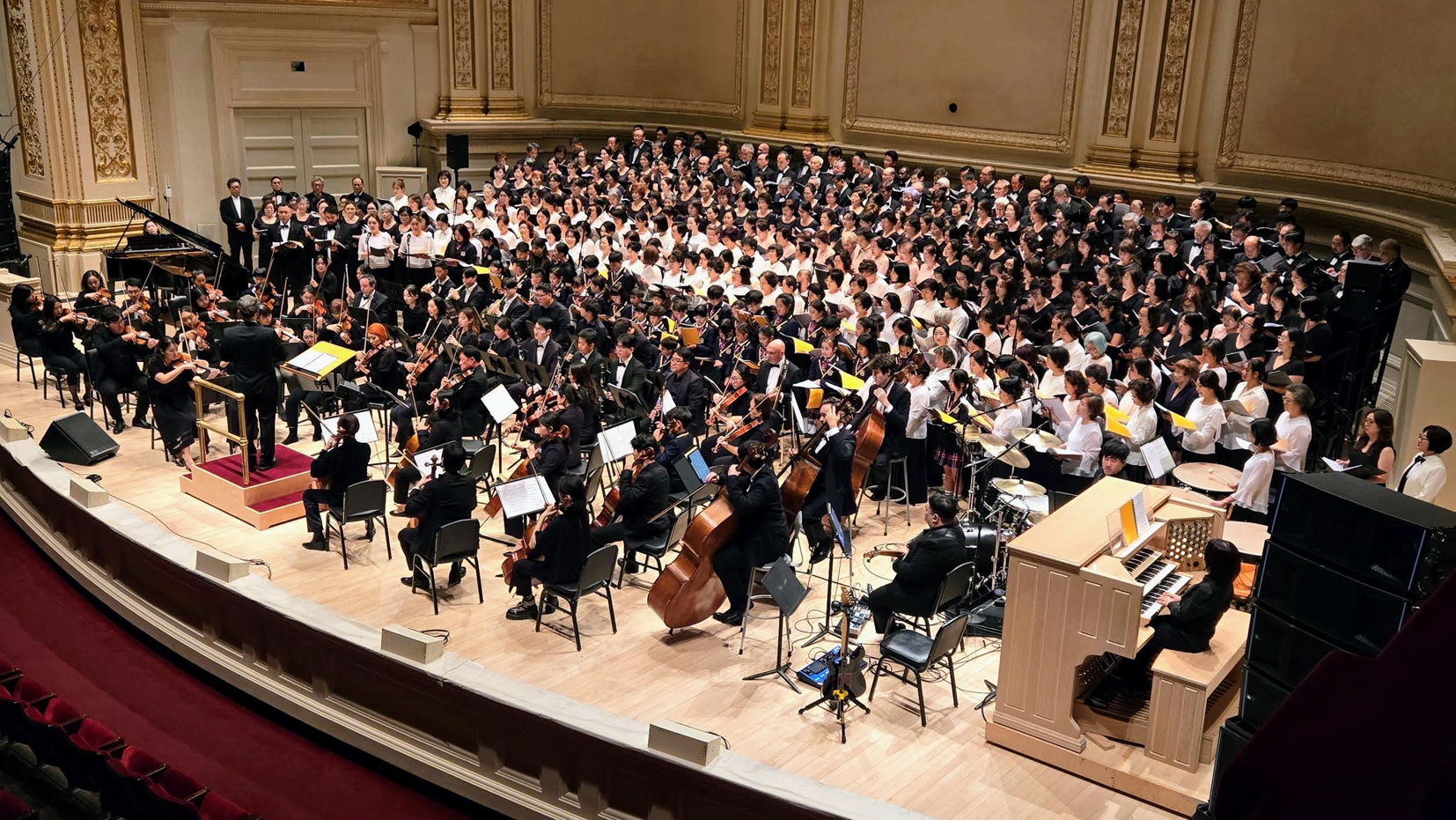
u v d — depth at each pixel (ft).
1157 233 49.83
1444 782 4.64
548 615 29.78
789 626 28.19
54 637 31.01
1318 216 55.47
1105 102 62.69
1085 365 37.22
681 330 41.55
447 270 50.49
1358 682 4.96
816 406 33.42
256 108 71.36
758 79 77.77
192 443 40.45
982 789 22.76
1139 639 23.03
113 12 58.54
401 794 24.76
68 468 39.19
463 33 78.59
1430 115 49.26
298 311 46.50
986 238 49.29
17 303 45.73
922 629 28.60
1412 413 32.19
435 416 34.14
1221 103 59.41
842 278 44.80
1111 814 22.04
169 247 53.42
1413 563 13.94
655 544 30.71
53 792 22.70
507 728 22.90
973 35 67.82
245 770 25.50
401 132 78.43
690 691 26.21
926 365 35.70
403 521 36.01
